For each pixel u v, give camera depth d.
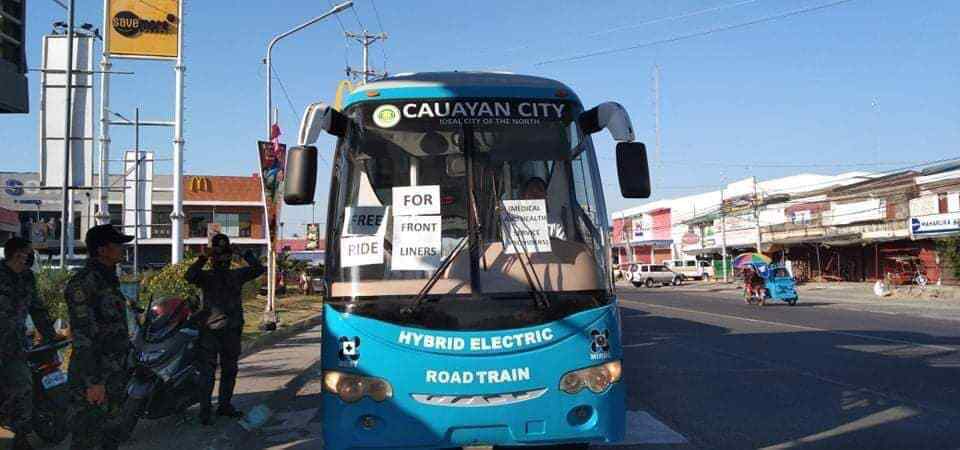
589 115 5.67
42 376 6.22
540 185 5.28
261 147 17.05
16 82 7.71
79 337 5.12
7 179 41.34
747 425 7.41
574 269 5.03
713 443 6.71
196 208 50.53
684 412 8.08
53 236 29.02
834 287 43.03
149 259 49.75
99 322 5.25
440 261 4.96
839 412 7.96
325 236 5.23
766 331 17.25
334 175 5.39
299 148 5.23
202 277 7.28
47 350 6.26
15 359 5.67
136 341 6.62
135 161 30.25
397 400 4.69
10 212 24.98
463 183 5.20
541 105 5.51
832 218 46.88
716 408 8.27
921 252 40.47
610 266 5.30
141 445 6.45
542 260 5.04
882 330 17.08
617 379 4.95
